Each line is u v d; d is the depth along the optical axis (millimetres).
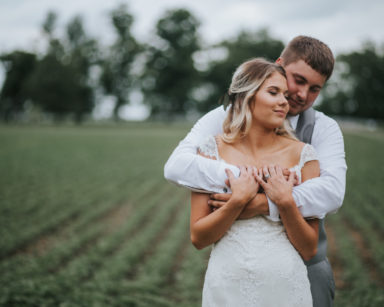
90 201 10547
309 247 1900
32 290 4531
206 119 2354
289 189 1825
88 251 6656
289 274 1848
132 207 10250
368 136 32375
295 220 1826
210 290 1921
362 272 5527
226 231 1943
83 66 61156
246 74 1943
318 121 2311
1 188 11758
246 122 1947
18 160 18016
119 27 59594
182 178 1981
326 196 1889
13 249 6688
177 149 2166
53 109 56188
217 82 66188
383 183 12891
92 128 50250
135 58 60094
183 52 59094
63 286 4918
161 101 61312
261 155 1999
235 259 1874
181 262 6406
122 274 5684
